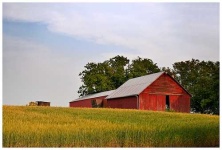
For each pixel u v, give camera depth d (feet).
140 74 247.70
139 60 256.32
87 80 241.76
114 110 126.52
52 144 69.21
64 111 116.78
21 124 76.89
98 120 93.40
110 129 73.51
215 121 95.76
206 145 76.64
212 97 207.92
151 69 255.70
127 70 254.88
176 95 161.07
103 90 240.32
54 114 105.29
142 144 73.00
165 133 75.15
